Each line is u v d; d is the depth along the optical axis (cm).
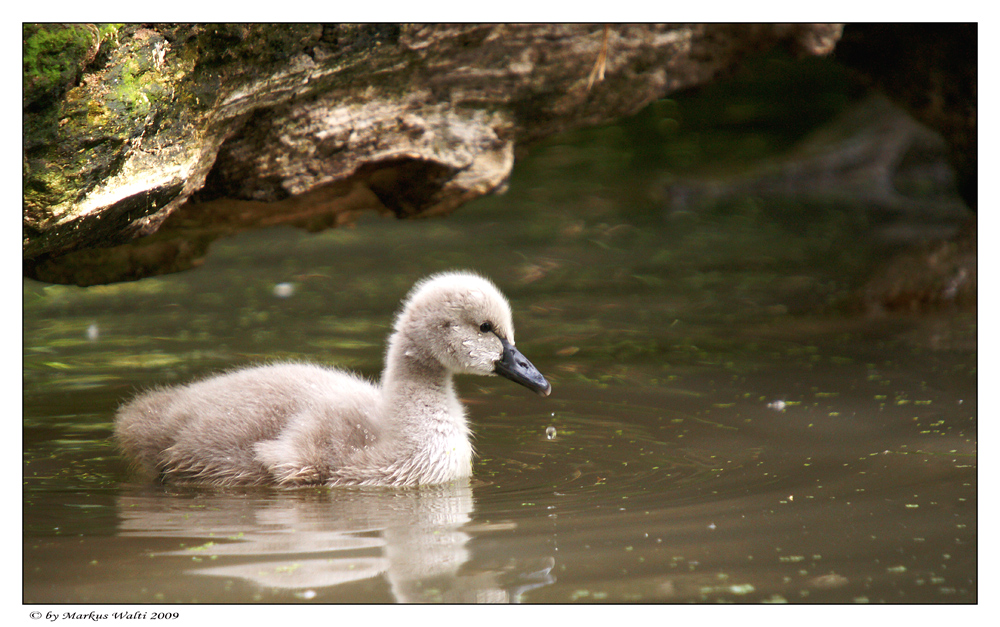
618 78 1349
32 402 1266
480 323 1090
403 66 1153
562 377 1393
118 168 941
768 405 1244
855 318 1680
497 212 2611
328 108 1136
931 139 2875
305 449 1006
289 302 1812
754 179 2875
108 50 905
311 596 708
